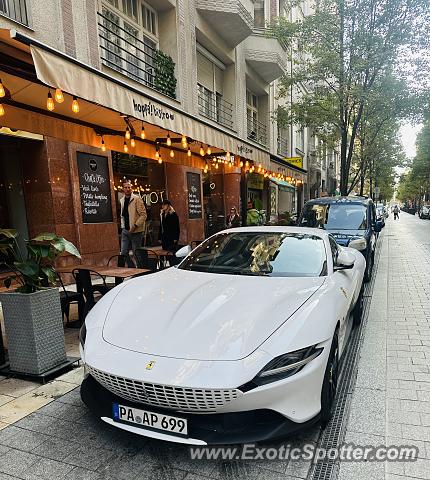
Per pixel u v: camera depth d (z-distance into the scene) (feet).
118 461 8.22
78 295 17.22
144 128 22.07
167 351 8.16
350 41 43.06
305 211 30.50
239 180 53.42
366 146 64.90
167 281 11.80
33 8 23.15
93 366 8.36
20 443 8.82
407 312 19.51
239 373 7.56
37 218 26.50
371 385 11.70
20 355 11.74
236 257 13.23
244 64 54.49
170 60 37.63
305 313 9.20
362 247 18.15
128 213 26.30
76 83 12.58
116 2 32.53
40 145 25.73
